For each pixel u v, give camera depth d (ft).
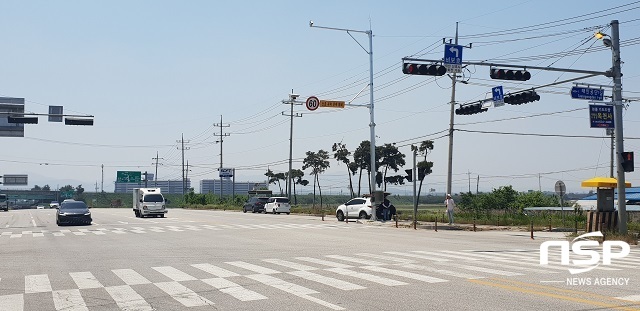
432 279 38.52
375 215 127.85
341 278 39.27
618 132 77.97
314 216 168.45
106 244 70.79
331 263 48.37
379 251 59.41
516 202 164.35
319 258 52.54
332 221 134.82
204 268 45.57
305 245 67.51
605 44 77.92
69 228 108.27
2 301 31.89
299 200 503.20
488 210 143.74
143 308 29.66
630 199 159.84
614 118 78.59
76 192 502.79
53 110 114.73
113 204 406.41
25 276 41.83
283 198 192.03
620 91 77.66
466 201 161.99
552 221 111.65
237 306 29.81
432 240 76.07
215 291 34.42
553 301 30.17
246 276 40.68
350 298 31.63
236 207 253.24
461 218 126.62
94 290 35.32
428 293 32.99
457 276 39.96
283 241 73.97
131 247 66.13
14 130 141.59
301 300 31.22
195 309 29.22
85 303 31.14
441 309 28.43
